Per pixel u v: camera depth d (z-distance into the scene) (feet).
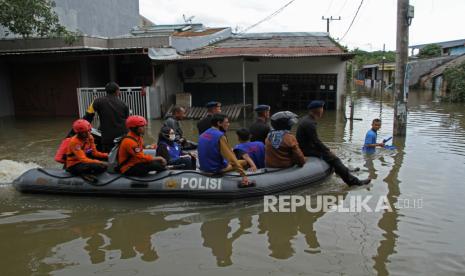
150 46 50.14
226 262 12.53
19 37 50.11
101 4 64.49
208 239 14.21
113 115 20.92
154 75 48.75
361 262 12.39
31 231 15.12
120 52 47.03
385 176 21.30
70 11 56.75
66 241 14.25
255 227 15.19
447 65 95.91
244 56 47.52
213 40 62.34
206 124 20.48
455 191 18.70
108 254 13.23
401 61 32.04
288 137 19.36
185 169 19.94
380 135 34.04
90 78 53.47
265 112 21.81
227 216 16.37
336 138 33.30
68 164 19.19
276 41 61.77
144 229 15.20
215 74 56.70
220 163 18.49
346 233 14.44
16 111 53.57
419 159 24.94
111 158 19.17
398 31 31.83
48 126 42.45
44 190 19.20
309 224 15.33
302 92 56.13
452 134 34.19
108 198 18.72
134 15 76.48
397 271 11.85
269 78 56.24
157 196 18.40
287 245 13.61
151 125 43.34
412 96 81.66
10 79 52.95
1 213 16.99
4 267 12.51
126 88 47.67
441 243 13.53
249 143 20.52
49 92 52.60
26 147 31.07
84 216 16.61
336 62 54.44
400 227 14.84
